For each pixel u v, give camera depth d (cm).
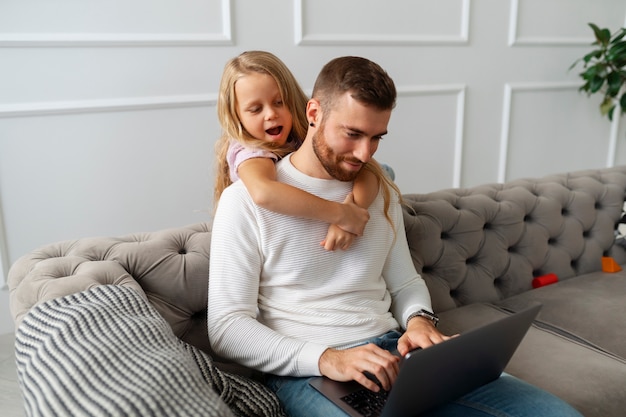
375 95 89
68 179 206
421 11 258
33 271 98
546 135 311
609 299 149
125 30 203
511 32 282
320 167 101
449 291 143
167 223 228
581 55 307
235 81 112
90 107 201
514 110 297
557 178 176
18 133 194
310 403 91
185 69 216
